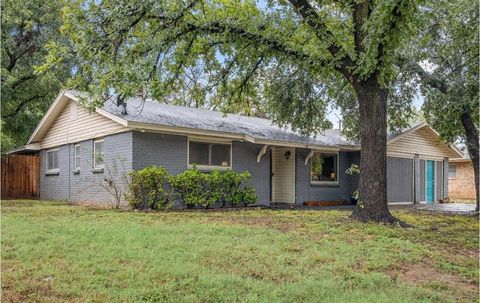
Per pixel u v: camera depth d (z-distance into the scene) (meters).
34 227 7.86
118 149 13.82
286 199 17.28
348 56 9.65
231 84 12.86
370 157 9.61
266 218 10.12
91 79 9.95
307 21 9.93
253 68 12.12
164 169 13.23
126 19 9.47
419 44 12.75
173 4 9.56
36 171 19.73
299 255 6.18
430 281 5.35
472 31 11.68
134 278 4.75
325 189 17.91
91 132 15.45
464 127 13.88
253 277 5.05
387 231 8.25
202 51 11.29
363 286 4.91
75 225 8.23
